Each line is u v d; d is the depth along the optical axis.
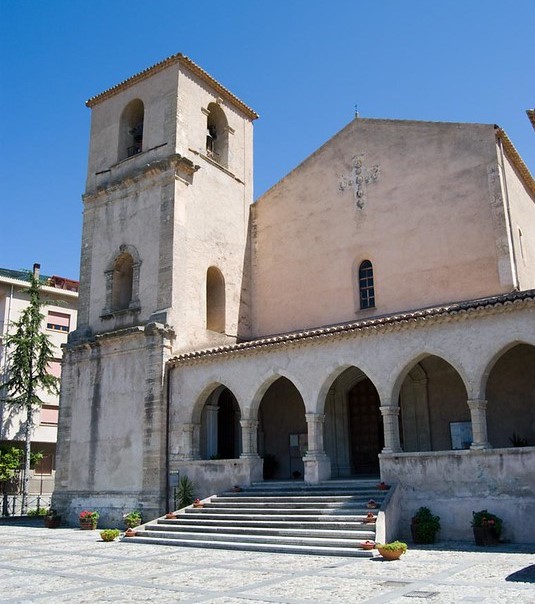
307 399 22.16
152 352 26.16
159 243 27.91
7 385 40.62
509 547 16.36
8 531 25.38
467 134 25.27
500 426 21.39
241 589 11.76
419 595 10.66
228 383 24.27
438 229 25.25
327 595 10.90
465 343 19.19
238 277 30.50
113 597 11.36
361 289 27.31
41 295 48.34
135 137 32.44
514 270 23.47
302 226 29.78
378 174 27.52
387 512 17.69
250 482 22.81
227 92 32.50
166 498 24.56
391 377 20.41
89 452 27.47
